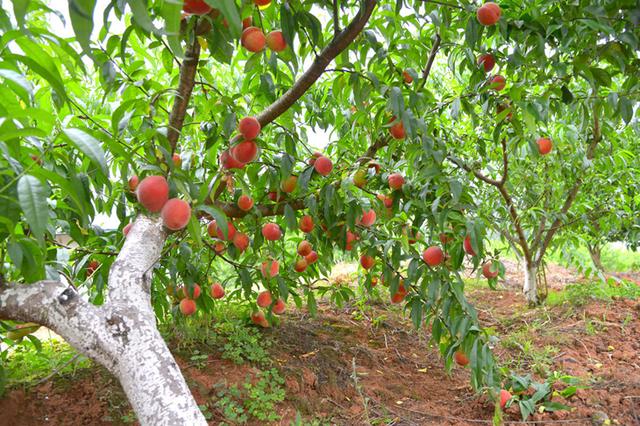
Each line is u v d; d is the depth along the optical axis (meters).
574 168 3.93
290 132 2.31
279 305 2.93
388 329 3.91
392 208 2.25
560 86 2.36
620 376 3.07
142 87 1.97
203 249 2.79
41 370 2.47
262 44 1.54
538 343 3.66
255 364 2.84
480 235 1.95
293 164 2.14
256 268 2.70
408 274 2.22
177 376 1.05
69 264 2.42
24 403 2.19
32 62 0.91
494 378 2.30
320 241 2.78
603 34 1.94
